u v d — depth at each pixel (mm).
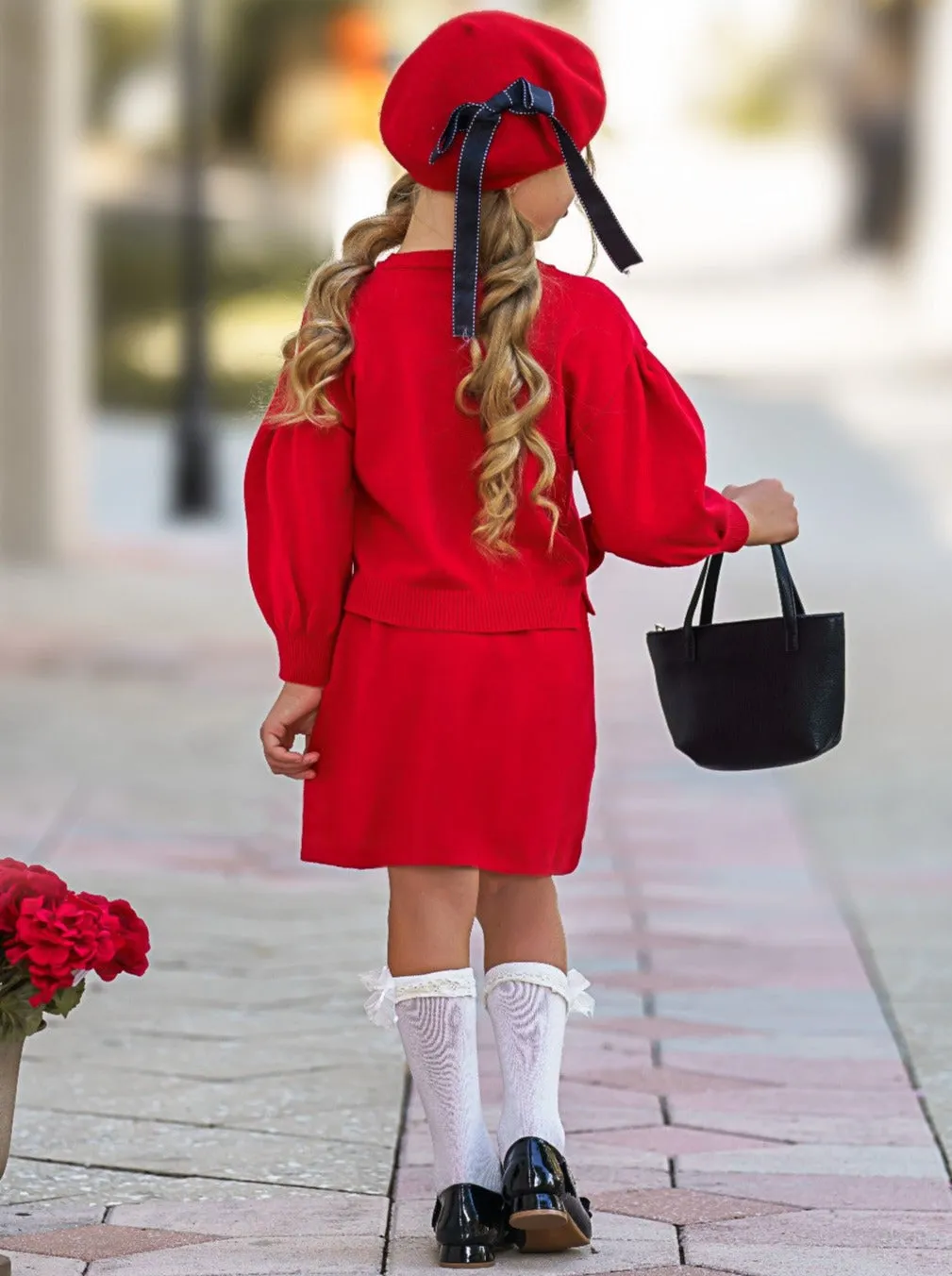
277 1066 5312
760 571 16422
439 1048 3996
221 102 41719
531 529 3898
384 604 3938
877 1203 4387
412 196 4070
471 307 3789
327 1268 3982
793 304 43812
